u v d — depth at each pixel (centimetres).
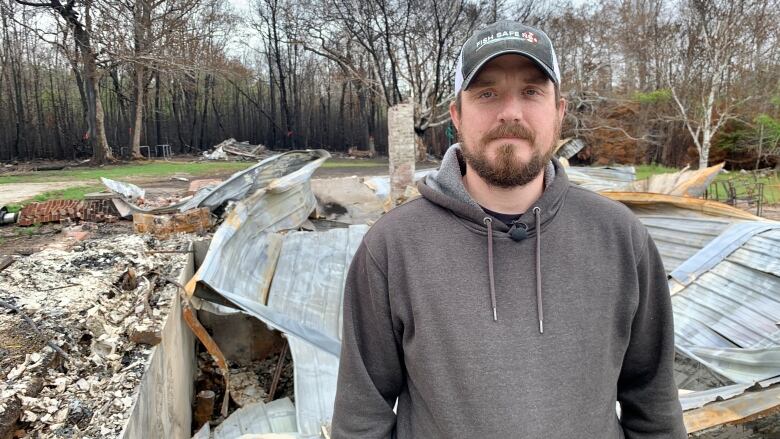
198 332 545
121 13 2453
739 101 2286
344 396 172
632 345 166
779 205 1495
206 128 4128
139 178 1972
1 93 3142
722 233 702
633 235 160
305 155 1089
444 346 151
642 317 162
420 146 3312
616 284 156
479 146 163
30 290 499
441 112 3334
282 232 896
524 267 156
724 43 2162
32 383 344
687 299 627
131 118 3447
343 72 3672
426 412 159
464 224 161
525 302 153
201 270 564
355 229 821
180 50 2725
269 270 717
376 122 4325
